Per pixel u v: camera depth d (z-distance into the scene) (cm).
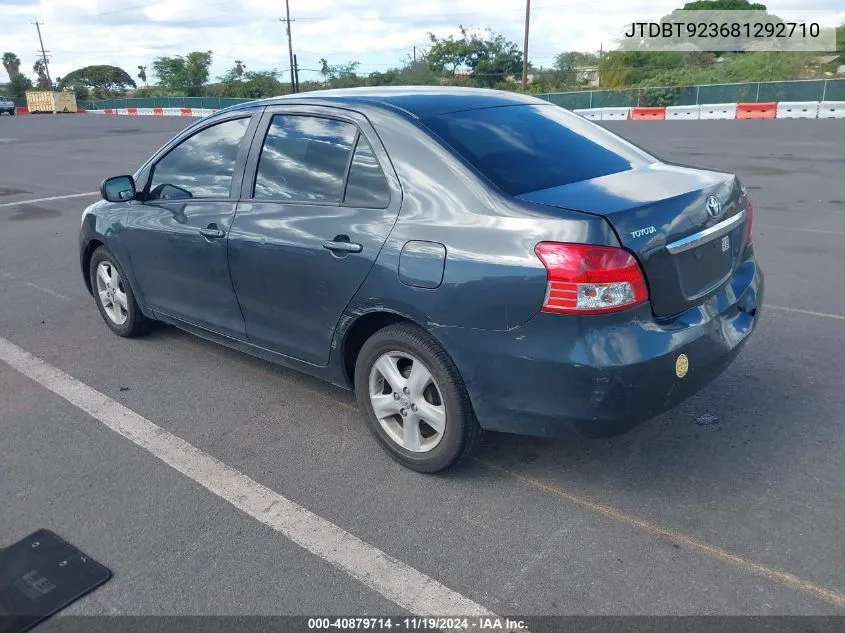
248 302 412
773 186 1121
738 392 428
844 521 309
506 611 267
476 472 357
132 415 427
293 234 372
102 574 292
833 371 451
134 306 525
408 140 342
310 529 318
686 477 346
